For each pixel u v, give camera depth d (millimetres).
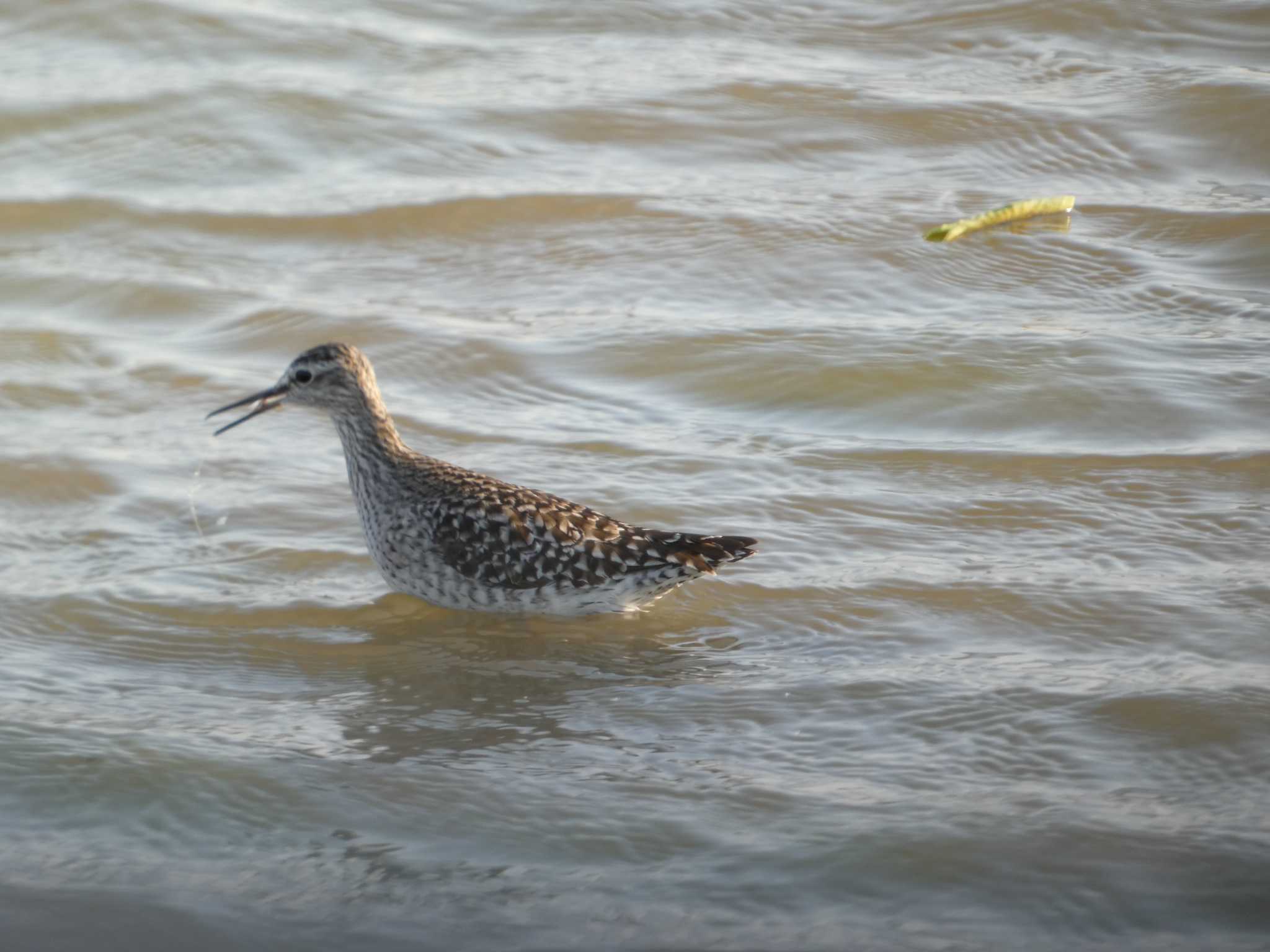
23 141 20719
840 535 12758
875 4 25172
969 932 8062
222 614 11828
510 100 22000
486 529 11805
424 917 8258
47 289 17422
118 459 14094
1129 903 8242
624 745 10023
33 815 9156
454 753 9953
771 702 10500
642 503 13250
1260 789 9250
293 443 14633
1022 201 18859
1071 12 24641
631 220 18938
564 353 16047
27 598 11898
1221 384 14906
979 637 11211
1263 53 23500
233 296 17344
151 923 8219
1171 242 18344
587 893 8445
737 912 8250
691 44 24062
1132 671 10602
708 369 15633
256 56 23078
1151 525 12688
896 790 9344
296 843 8945
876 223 18781
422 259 18281
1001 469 13672
